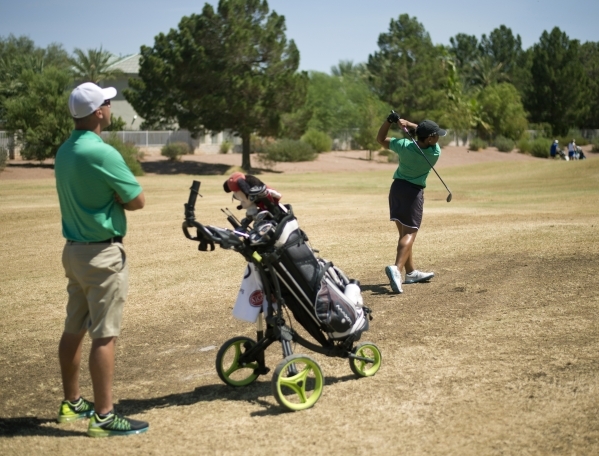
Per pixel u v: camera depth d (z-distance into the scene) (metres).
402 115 61.38
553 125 74.94
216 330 6.41
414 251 10.16
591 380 4.59
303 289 4.54
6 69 50.66
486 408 4.20
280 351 5.73
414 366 5.12
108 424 4.05
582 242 10.23
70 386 4.36
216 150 49.22
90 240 4.01
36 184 25.41
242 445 3.84
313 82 57.03
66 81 36.62
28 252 11.38
